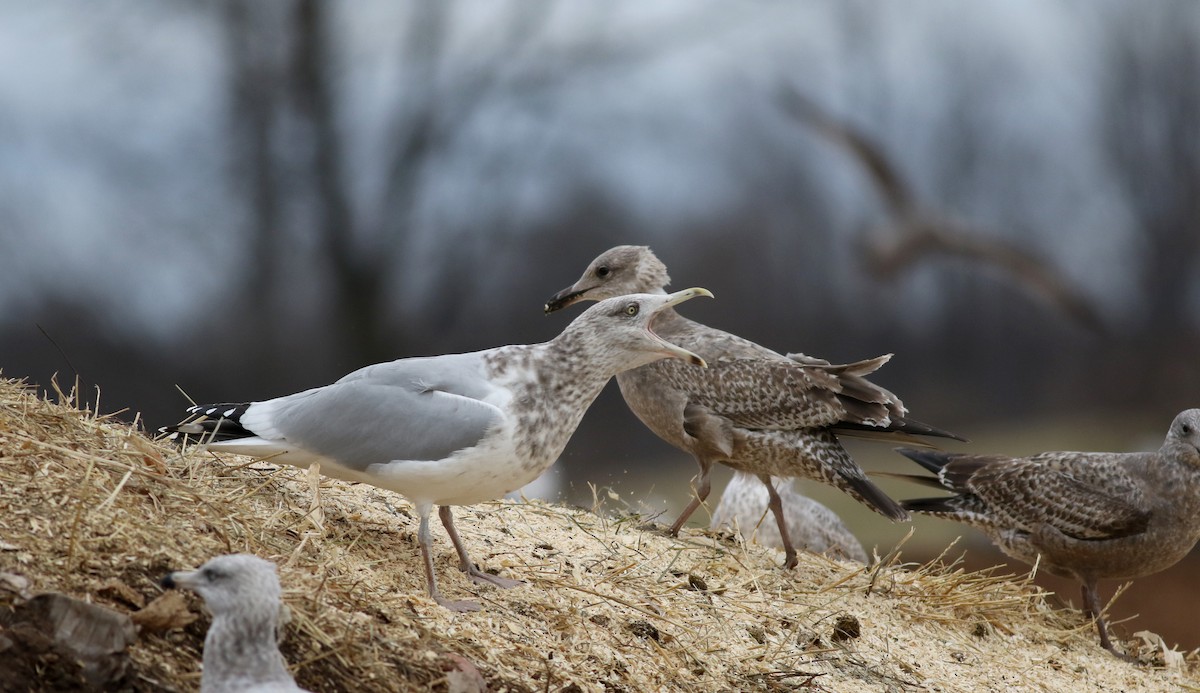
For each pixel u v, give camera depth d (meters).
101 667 6.18
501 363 8.65
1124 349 39.72
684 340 12.59
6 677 5.98
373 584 8.02
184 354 32.38
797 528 13.62
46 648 6.12
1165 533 12.06
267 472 9.19
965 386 39.25
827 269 37.38
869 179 15.48
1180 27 40.78
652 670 8.22
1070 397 38.69
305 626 6.95
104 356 30.89
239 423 8.50
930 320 39.78
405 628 7.51
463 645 7.64
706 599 9.59
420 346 36.28
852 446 31.62
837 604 10.34
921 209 15.25
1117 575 12.51
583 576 9.33
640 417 12.73
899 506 11.71
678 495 23.58
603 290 13.22
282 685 5.82
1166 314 40.38
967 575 11.74
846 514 23.09
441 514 8.75
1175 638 15.65
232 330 33.62
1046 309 38.91
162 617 6.49
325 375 34.97
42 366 29.92
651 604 9.13
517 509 10.76
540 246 36.50
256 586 5.85
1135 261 40.62
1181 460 11.97
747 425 12.01
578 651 8.12
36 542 6.85
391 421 8.17
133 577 6.89
